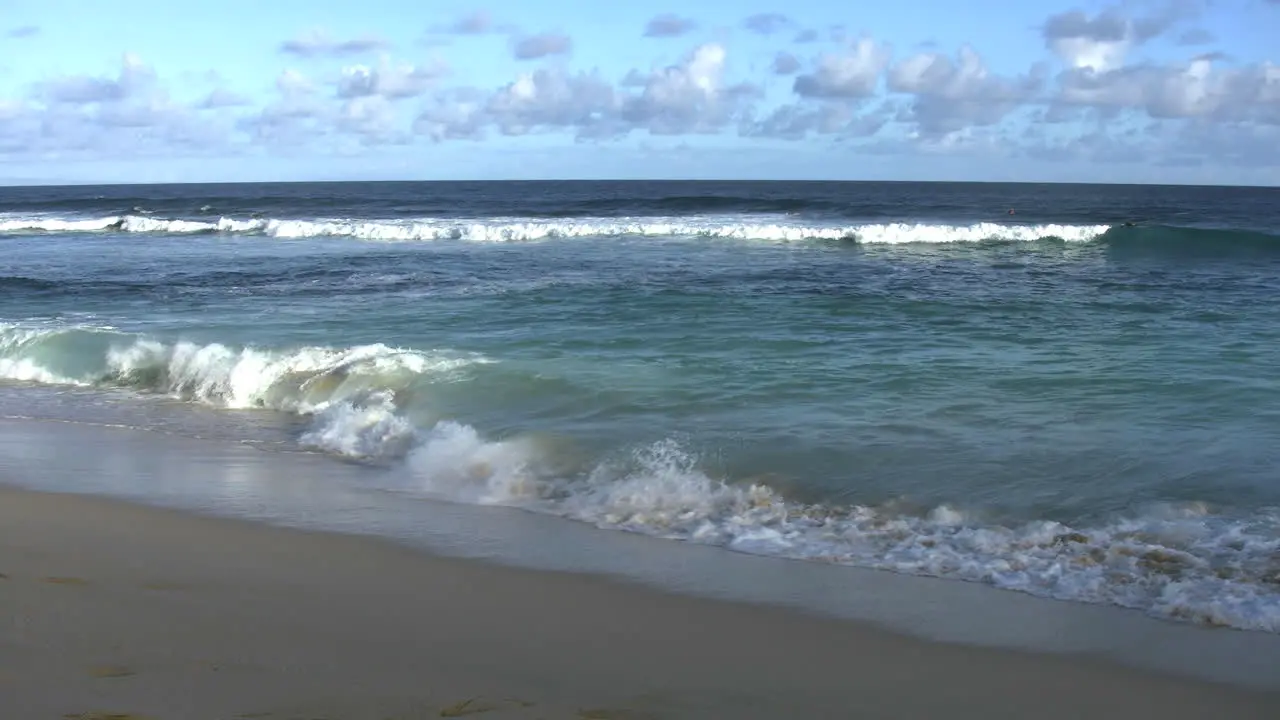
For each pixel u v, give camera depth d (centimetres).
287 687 375
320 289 1862
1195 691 414
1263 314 1480
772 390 990
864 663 437
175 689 365
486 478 770
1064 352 1184
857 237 2798
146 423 998
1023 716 388
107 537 607
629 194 7356
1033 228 2764
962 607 509
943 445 798
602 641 454
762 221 3497
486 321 1459
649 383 1023
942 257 2403
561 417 915
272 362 1132
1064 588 534
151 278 2072
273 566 556
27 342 1344
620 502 699
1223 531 609
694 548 607
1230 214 4238
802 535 627
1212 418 866
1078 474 723
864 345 1241
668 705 384
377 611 483
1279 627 480
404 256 2445
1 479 773
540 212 4238
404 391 1020
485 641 448
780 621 487
